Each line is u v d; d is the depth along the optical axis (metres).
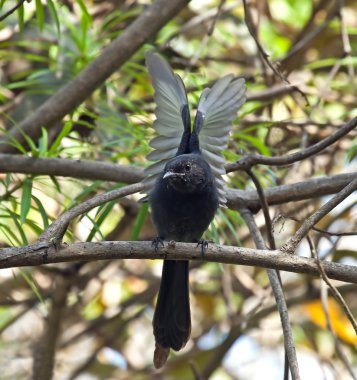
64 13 13.55
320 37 15.30
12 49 13.63
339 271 7.32
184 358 14.67
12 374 14.33
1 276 13.70
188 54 14.70
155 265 15.23
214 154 9.26
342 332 14.23
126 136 12.02
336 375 12.66
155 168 9.22
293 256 7.28
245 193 9.82
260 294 13.83
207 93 8.80
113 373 14.84
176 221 9.04
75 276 12.49
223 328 15.05
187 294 8.80
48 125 10.91
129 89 13.87
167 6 10.85
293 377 7.23
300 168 13.23
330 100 13.82
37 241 7.18
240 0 14.80
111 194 7.88
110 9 14.13
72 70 12.21
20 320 15.20
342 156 14.05
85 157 11.98
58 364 14.20
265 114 13.95
